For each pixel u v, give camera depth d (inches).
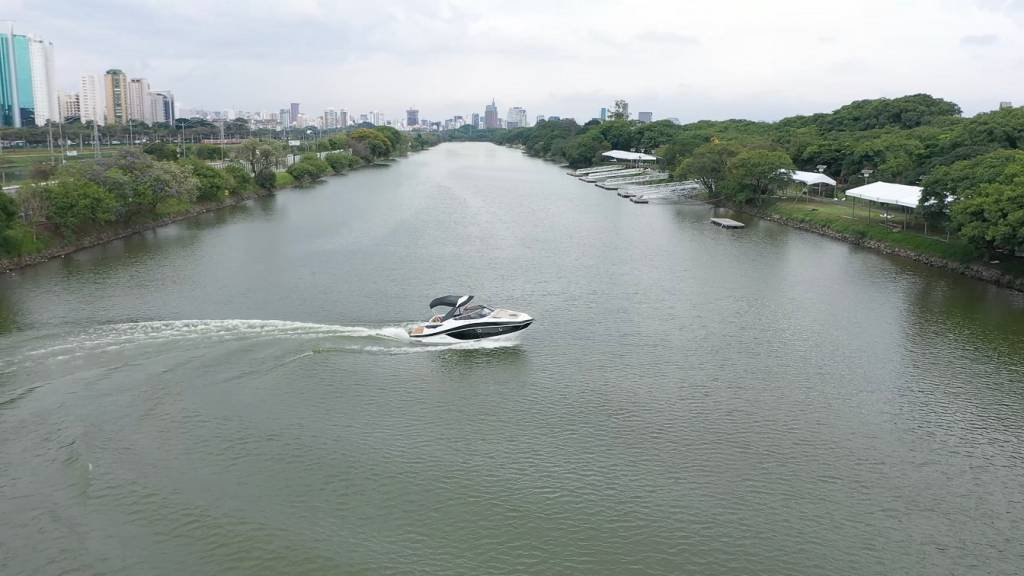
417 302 3331.7
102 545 1567.4
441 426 2133.4
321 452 1963.6
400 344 2731.3
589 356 2721.5
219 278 3757.4
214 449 1953.7
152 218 5423.2
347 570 1521.9
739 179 6638.8
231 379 2361.0
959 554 1616.6
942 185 4446.4
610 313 3280.0
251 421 2107.5
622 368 2608.3
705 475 1904.5
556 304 3405.5
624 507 1758.1
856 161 6835.6
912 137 6781.5
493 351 2738.7
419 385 2407.7
